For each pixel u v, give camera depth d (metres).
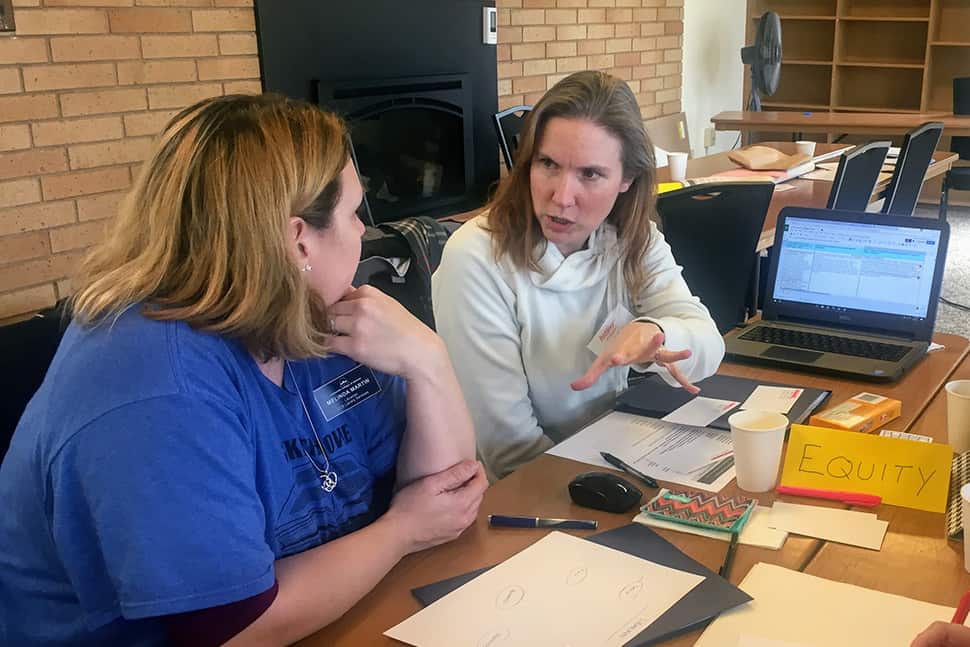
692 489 1.30
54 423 0.91
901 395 1.64
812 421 1.46
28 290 3.09
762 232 2.77
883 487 1.26
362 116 4.20
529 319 1.65
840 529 1.18
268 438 1.04
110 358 0.92
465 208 4.89
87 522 0.91
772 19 6.74
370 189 4.41
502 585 1.06
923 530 1.17
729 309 2.66
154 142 1.02
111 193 3.27
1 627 1.00
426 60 4.49
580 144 1.51
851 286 1.93
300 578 1.00
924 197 7.00
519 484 1.33
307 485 1.11
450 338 1.64
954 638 0.90
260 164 0.95
